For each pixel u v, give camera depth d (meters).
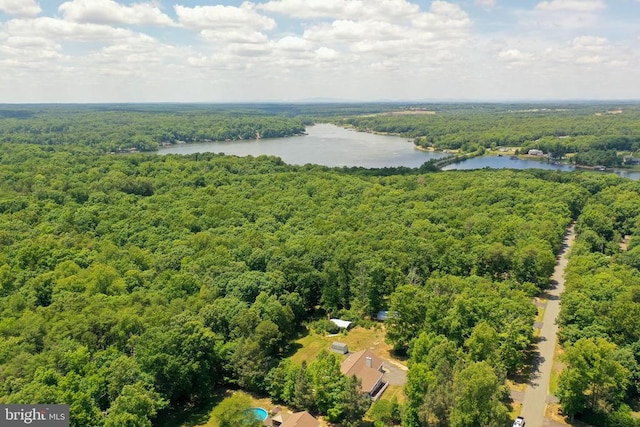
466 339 91.19
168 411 81.81
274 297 105.62
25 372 70.75
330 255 130.00
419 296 100.31
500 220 164.12
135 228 157.75
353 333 110.94
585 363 75.25
